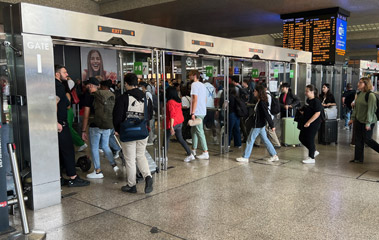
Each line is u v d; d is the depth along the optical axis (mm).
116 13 11758
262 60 8000
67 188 4832
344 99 10469
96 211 3934
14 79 3941
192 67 7746
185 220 3648
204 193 4559
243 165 6160
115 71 12953
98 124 5129
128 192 4621
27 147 3928
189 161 6500
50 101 4012
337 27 10867
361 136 6246
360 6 10625
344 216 3736
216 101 7289
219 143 7352
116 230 3408
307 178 5277
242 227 3465
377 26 18062
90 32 4383
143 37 5125
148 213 3855
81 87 8023
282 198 4340
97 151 5336
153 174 5566
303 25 11516
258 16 12484
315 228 3428
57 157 4141
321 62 11203
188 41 5949
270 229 3410
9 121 4043
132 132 4367
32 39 3785
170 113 5906
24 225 3211
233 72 7918
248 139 6406
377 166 6062
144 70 5719
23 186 4031
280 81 8742
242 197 4387
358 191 4617
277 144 7816
